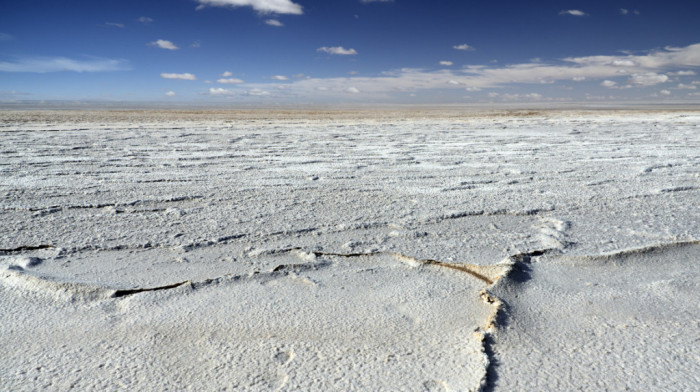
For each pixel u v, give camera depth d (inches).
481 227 102.0
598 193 138.3
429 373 47.7
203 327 57.3
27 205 116.6
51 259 79.5
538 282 73.1
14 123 403.5
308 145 264.7
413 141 291.4
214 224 101.7
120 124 416.8
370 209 117.0
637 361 50.4
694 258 84.0
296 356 50.9
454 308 63.2
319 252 84.1
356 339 54.7
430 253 84.2
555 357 51.2
